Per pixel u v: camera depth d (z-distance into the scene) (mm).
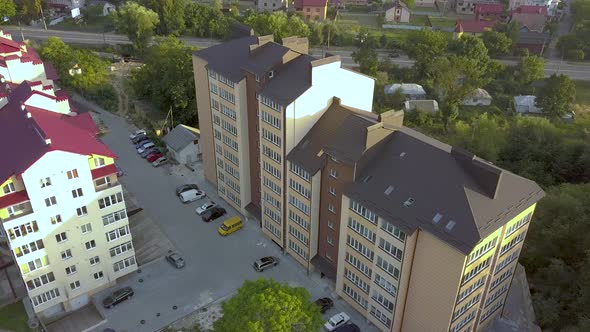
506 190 55375
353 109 72500
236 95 77438
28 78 100438
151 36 163250
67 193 63500
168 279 76125
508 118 134375
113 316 69688
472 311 59281
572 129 126438
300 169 68875
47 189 61594
